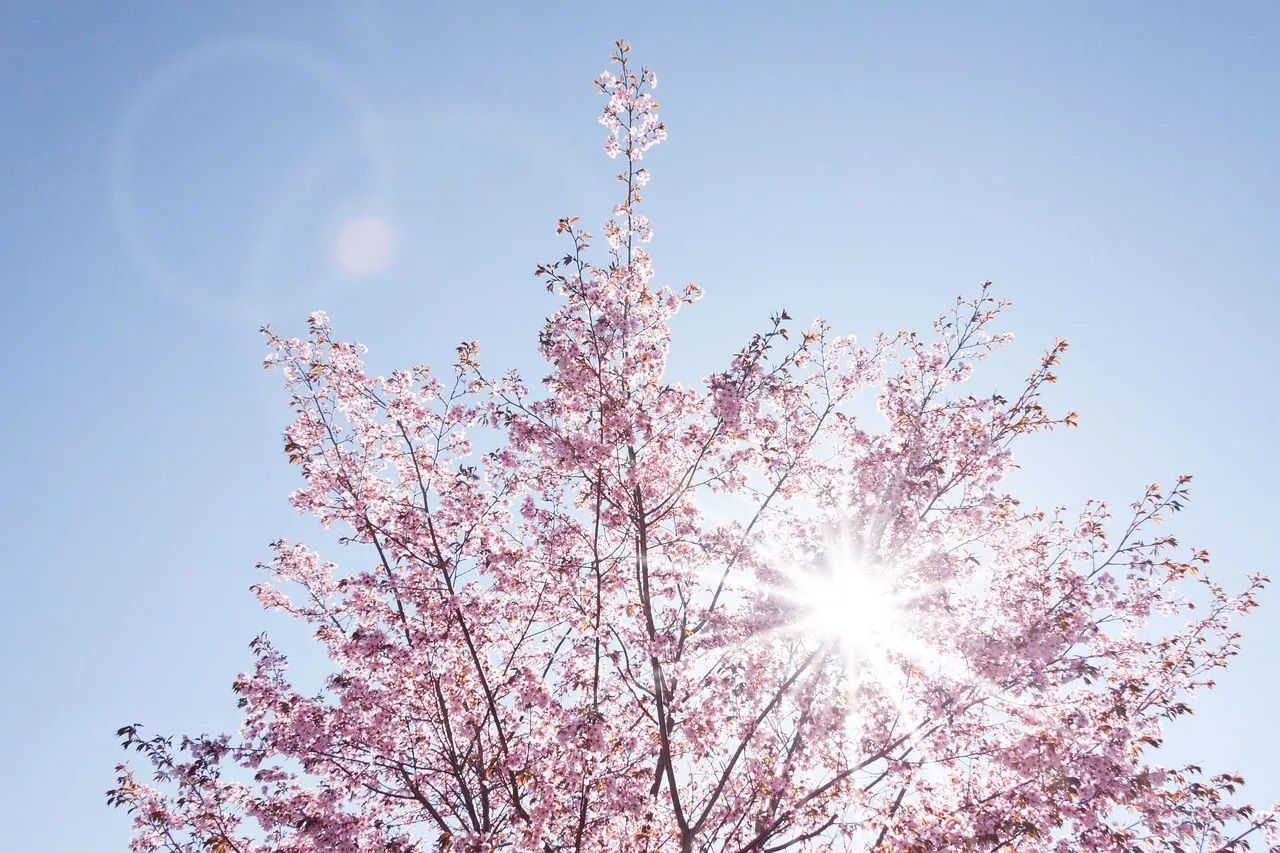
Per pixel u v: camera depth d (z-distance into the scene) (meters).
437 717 10.40
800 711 8.74
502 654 10.70
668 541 10.59
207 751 8.57
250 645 9.52
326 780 9.81
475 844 7.96
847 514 10.38
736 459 10.46
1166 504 9.49
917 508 9.91
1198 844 8.66
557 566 10.42
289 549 10.91
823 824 8.79
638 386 10.34
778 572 9.74
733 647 9.28
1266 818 8.70
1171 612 9.41
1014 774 8.18
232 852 8.34
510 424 9.96
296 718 9.18
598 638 9.55
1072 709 8.08
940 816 7.99
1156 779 8.09
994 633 8.62
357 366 10.75
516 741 9.86
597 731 8.38
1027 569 9.60
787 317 9.56
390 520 10.45
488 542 10.54
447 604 9.90
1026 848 7.96
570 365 9.72
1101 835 7.93
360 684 9.47
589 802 8.85
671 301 10.44
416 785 9.88
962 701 8.41
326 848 8.63
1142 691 9.48
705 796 10.49
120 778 8.70
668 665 9.36
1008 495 10.09
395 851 8.56
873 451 10.28
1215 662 9.75
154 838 8.47
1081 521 10.16
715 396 9.48
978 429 9.95
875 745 8.65
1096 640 9.26
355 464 10.72
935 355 10.95
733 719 9.40
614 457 10.07
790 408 10.98
